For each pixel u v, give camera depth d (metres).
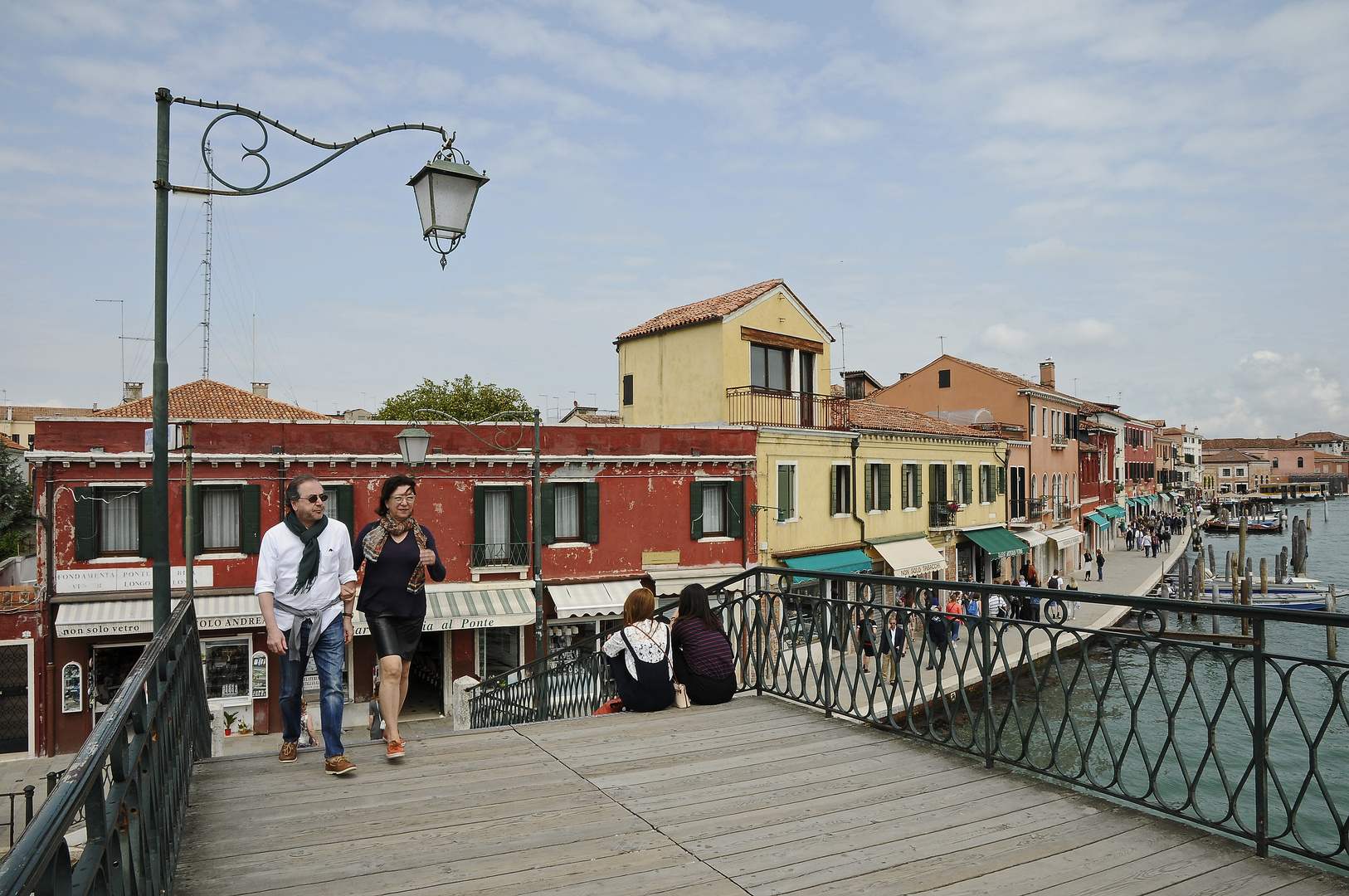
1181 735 13.68
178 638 4.79
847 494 29.61
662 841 4.21
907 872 3.88
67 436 18.75
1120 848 4.14
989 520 38.19
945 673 16.05
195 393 28.64
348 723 20.75
